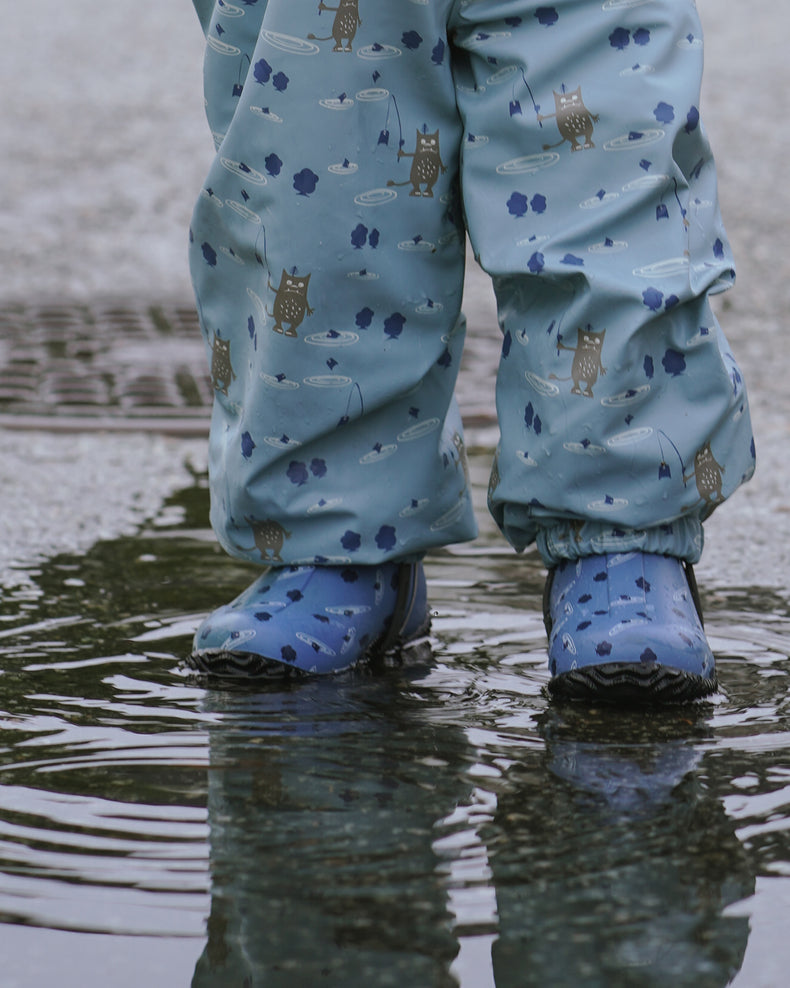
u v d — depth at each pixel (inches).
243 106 246.5
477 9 245.1
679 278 235.0
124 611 298.8
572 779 198.7
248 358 263.4
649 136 235.9
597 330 237.5
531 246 239.9
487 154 246.1
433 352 256.8
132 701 237.3
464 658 270.1
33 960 147.2
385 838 176.4
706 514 256.8
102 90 1448.1
